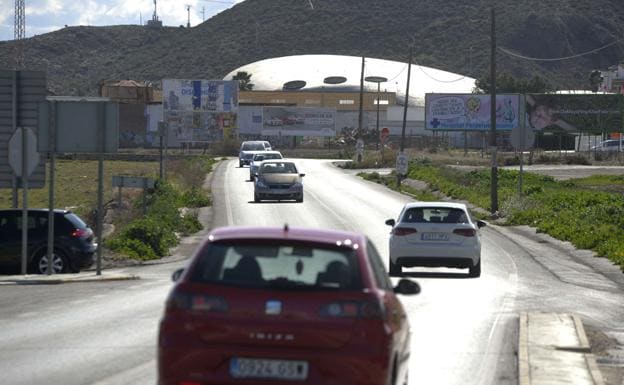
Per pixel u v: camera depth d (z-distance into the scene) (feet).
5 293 186.19
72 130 217.77
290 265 79.20
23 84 295.48
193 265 79.10
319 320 76.28
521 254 281.74
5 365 110.63
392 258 223.71
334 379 75.87
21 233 227.81
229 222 369.09
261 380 76.07
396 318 82.23
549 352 123.03
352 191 526.57
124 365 111.04
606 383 108.68
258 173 463.83
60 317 152.15
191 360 76.59
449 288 201.98
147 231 285.43
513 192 482.28
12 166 217.77
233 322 76.48
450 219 223.71
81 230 231.91
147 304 169.07
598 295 194.70
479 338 137.90
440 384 106.11
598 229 311.27
